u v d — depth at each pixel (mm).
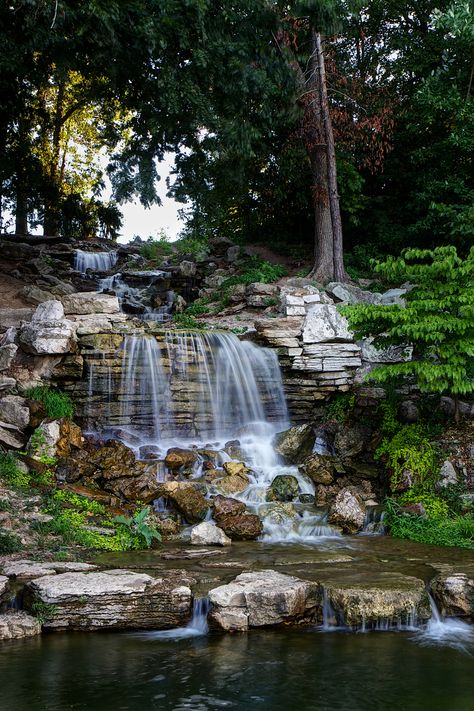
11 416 11188
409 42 22016
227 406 13320
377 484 11578
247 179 22312
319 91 19234
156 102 16594
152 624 6836
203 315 17828
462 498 10523
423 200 19938
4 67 15289
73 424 11719
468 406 12266
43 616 6750
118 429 12422
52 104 30984
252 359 13641
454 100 18641
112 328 13031
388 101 20766
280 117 18609
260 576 7402
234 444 12578
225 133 16234
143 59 15773
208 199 19141
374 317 11031
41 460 10750
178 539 9586
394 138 21609
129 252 24375
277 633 6727
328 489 11367
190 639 6539
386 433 12242
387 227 21625
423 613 6973
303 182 21703
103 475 10758
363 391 12992
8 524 8906
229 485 11055
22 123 21469
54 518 9281
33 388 11969
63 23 14375
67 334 12234
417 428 11922
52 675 5605
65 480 10547
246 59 16484
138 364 12734
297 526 10047
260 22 16906
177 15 14719
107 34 14430
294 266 22062
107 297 14766
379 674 5648
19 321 13648
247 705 5035
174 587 7023
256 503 10750
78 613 6766
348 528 10172
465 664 5887
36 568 7691
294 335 13844
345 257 20984
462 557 8594
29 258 21234
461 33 17469
